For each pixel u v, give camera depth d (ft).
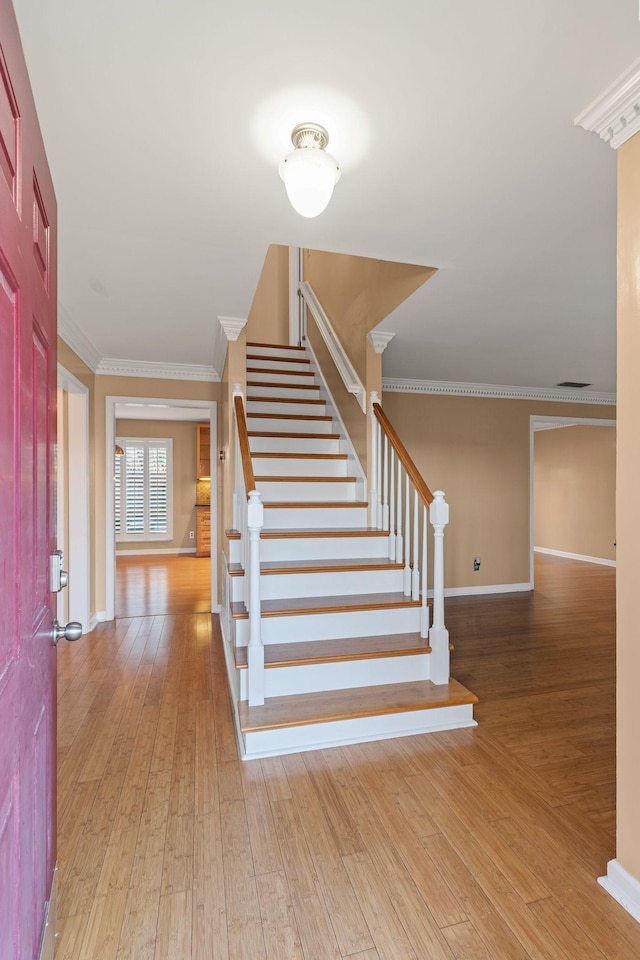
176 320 11.44
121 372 15.08
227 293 9.84
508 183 6.21
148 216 6.97
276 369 17.57
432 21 3.98
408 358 14.67
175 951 4.36
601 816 6.13
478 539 18.62
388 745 7.69
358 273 13.00
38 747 3.56
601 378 17.20
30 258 3.32
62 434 13.33
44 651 3.84
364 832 5.82
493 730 8.20
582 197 6.50
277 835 5.77
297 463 13.34
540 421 20.02
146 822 5.98
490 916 4.71
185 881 5.11
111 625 14.42
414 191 6.37
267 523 11.60
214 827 5.89
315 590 9.95
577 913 4.75
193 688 9.94
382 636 9.44
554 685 10.05
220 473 15.87
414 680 8.84
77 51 4.26
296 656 8.36
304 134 5.17
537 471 30.53
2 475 2.62
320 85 4.64
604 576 22.24
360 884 5.08
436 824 5.96
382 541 11.27
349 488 13.06
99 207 6.75
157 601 17.34
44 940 3.71
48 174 4.01
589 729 8.27
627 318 4.81
